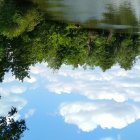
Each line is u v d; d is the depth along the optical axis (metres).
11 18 74.94
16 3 78.62
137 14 83.94
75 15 85.94
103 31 95.88
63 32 93.38
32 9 80.88
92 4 85.38
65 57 105.19
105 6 84.44
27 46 87.94
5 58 83.38
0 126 67.19
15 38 85.38
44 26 88.25
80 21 86.88
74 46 102.94
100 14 85.12
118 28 88.19
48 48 94.44
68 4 85.19
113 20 85.38
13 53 85.38
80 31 96.19
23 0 79.75
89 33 96.38
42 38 90.88
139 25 85.81
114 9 83.81
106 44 109.81
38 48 91.25
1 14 75.00
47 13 84.50
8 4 77.50
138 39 112.44
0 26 73.94
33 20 80.44
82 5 85.25
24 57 87.50
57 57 104.50
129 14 84.12
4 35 75.62
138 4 84.25
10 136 67.00
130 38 111.56
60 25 90.38
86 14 85.25
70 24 88.50
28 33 85.88
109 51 115.44
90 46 106.00
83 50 105.81
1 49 77.75
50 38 93.38
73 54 105.31
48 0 83.88
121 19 85.12
